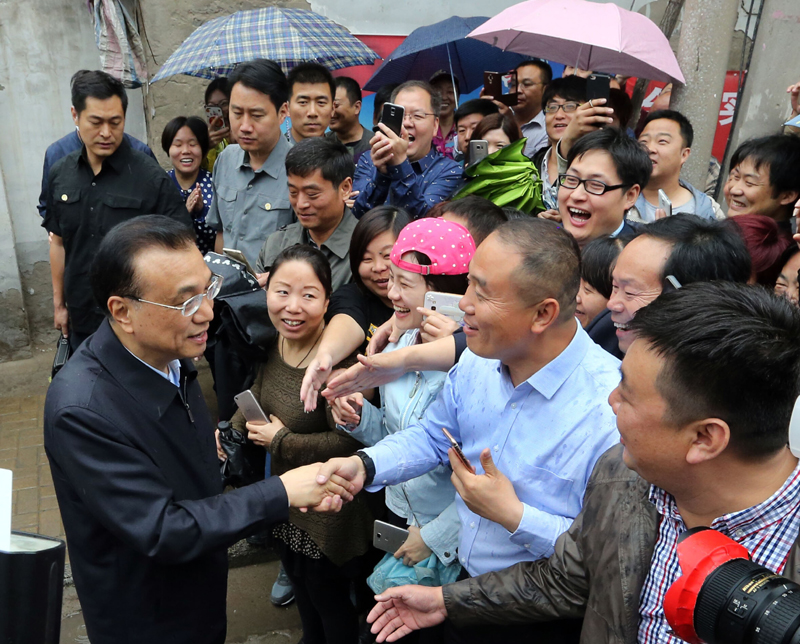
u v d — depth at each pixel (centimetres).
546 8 351
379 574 214
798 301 239
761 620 92
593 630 138
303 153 285
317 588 248
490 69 527
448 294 209
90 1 489
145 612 182
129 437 172
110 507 167
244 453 279
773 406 107
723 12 335
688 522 124
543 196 354
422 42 480
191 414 194
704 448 111
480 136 396
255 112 345
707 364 107
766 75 421
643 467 119
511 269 153
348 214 308
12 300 530
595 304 237
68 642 293
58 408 168
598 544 138
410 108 339
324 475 183
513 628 179
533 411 169
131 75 500
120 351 177
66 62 516
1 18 492
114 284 169
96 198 372
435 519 209
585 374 165
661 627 129
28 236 536
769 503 111
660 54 338
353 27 542
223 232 381
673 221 190
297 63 487
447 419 196
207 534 169
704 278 179
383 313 262
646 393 114
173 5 505
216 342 301
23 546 140
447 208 246
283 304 238
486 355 165
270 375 260
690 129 336
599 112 303
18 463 408
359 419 226
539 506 168
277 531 248
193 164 456
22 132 516
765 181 314
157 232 170
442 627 219
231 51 429
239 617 312
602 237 238
